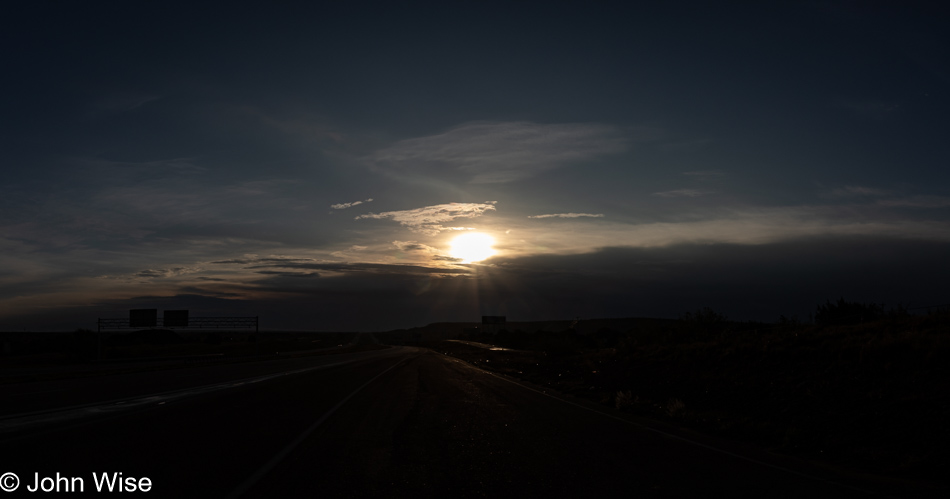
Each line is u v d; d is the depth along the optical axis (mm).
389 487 7066
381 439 10539
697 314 39312
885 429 10672
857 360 16344
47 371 46969
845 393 13688
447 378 28828
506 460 8758
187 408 15266
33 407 15414
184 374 33750
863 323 23031
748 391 16344
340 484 7156
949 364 13766
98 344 78125
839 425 11484
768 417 13211
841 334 20891
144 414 13898
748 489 7094
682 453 9391
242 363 54688
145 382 26188
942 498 6723
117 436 10586
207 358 78500
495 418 13758
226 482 7176
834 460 8883
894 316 22391
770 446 10078
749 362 19953
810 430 11195
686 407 15383
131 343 132750
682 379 20766
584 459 8867
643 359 29281
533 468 8211
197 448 9438
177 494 6629
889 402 12188
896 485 7316
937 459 8414
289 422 12703
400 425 12406
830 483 7402
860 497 6738
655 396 18562
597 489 7062
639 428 12211
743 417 12766
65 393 20109
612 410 15742
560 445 10086
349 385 23984
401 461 8594
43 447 9438
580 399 19000
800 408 13383
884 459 8750
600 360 36281
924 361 14352
